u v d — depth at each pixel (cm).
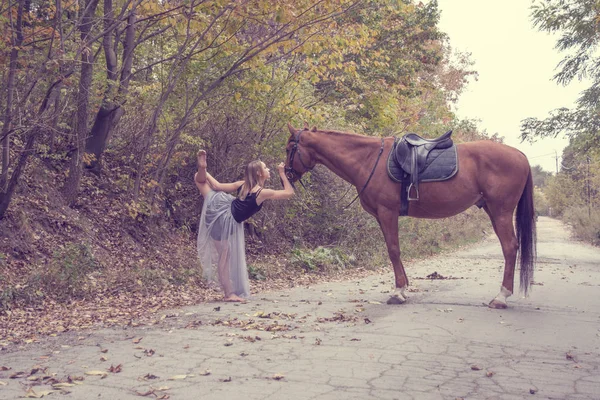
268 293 870
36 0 953
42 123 900
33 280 754
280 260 1328
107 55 1117
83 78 1057
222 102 1255
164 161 1191
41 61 866
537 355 459
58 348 495
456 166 690
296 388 373
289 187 761
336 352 468
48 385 384
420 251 1936
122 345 500
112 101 1096
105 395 360
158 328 576
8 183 928
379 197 724
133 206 1113
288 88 1314
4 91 915
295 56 1360
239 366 427
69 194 1119
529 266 685
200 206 1388
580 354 461
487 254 2059
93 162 1227
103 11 1148
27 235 949
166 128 1224
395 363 434
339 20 1423
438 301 743
